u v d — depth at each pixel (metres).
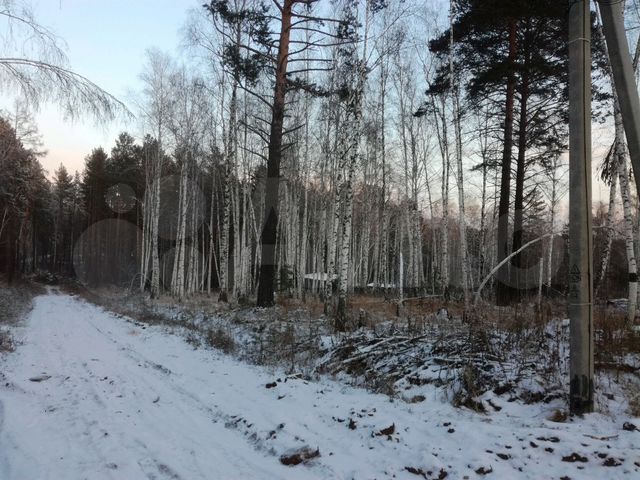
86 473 4.03
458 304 14.38
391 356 7.85
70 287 44.28
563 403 5.39
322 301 18.23
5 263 41.72
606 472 3.77
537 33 14.37
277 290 25.33
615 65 4.28
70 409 5.91
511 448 4.20
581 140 4.96
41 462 4.26
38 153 21.67
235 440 4.86
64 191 62.41
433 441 4.51
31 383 7.24
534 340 7.39
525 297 14.77
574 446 4.13
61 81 4.78
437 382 6.46
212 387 6.95
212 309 17.28
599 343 6.68
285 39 15.20
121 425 5.29
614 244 20.34
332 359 8.24
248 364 8.55
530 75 14.85
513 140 16.33
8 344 10.51
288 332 10.12
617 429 4.61
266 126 22.70
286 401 6.02
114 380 7.50
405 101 23.78
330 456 4.33
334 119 20.33
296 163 25.27
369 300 17.73
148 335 12.78
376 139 23.48
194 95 24.91
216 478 3.94
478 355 6.88
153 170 30.09
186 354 9.75
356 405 5.74
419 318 10.50
